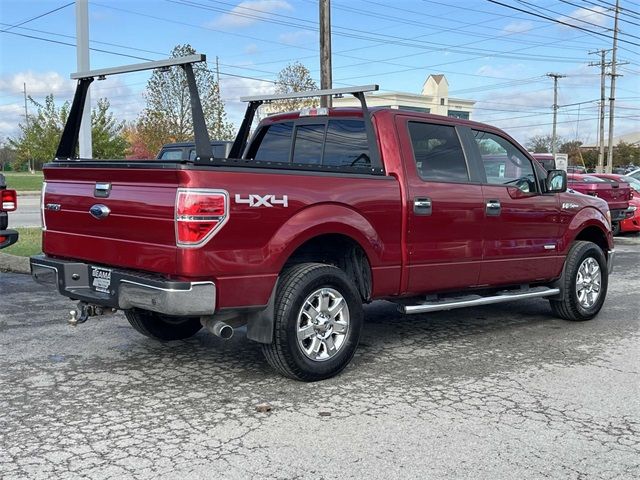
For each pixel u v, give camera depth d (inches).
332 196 207.3
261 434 166.6
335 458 153.4
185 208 177.3
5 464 148.4
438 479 143.7
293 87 1273.4
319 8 695.7
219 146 491.5
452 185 242.2
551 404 191.3
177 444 160.1
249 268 189.5
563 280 290.7
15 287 358.0
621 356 242.7
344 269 226.1
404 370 222.2
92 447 157.9
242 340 257.8
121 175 193.2
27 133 2126.0
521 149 274.7
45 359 228.7
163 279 185.3
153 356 234.1
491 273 258.4
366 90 226.7
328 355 209.5
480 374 219.1
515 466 150.8
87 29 461.1
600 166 2256.4
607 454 158.1
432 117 243.9
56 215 221.5
